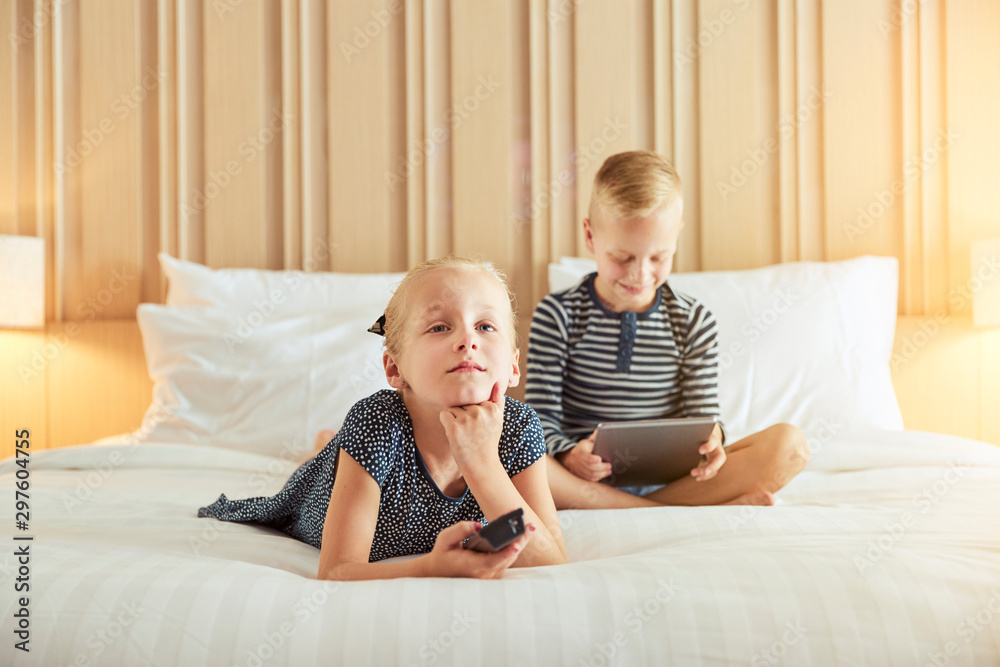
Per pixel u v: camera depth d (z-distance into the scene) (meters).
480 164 2.09
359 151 2.11
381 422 0.80
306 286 1.90
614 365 1.38
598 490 1.17
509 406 0.90
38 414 2.04
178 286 1.90
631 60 2.08
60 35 2.12
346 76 2.11
